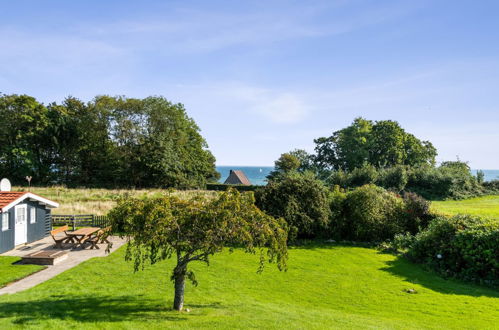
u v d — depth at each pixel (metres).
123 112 49.62
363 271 13.59
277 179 22.94
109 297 9.30
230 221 8.23
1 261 13.43
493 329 7.99
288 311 8.64
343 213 20.75
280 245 8.80
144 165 47.19
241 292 10.55
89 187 48.69
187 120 56.34
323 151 66.44
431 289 11.48
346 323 7.82
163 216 7.93
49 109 52.41
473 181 43.25
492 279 12.40
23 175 47.88
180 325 7.26
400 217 20.53
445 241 14.45
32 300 8.71
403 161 58.03
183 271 8.52
